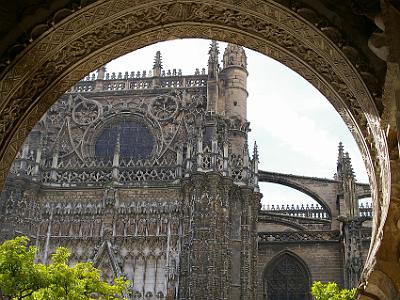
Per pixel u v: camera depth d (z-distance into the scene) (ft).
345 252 163.63
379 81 32.04
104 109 190.80
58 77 38.52
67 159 181.57
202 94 188.55
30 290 92.84
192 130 177.68
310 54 37.42
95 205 168.14
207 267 151.53
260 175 190.08
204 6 38.22
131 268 158.30
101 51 39.34
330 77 37.14
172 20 39.34
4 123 36.70
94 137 186.60
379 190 33.63
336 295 108.99
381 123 29.25
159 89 191.31
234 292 155.12
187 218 161.58
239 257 159.43
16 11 35.01
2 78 35.04
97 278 101.35
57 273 93.50
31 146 175.32
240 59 193.06
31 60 36.11
